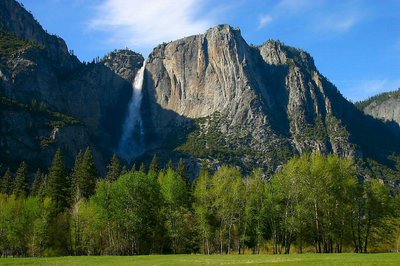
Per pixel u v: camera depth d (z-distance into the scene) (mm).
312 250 82750
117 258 61500
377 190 74875
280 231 80562
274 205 76062
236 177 81812
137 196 81688
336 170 73812
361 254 59219
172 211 82812
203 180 83812
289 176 75000
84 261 55094
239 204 79500
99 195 82125
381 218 75000
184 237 86500
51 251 86438
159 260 55188
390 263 39750
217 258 57688
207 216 79750
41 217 85438
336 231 73688
